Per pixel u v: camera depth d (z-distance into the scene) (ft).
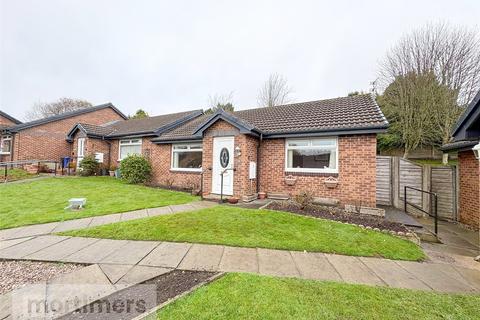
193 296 9.30
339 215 21.97
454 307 9.15
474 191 23.97
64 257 13.03
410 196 30.12
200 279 10.91
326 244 15.38
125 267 11.96
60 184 37.52
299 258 13.47
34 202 25.94
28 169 49.47
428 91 49.60
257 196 30.30
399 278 11.64
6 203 25.34
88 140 51.34
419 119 50.90
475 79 45.68
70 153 59.72
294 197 27.35
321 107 36.50
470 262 14.24
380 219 21.02
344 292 9.94
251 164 29.91
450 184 27.96
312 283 10.65
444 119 48.85
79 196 29.53
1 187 33.94
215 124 31.55
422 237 19.20
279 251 14.32
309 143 29.09
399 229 18.56
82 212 22.07
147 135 45.37
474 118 16.22
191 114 54.08
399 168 30.78
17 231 17.20
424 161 54.85
